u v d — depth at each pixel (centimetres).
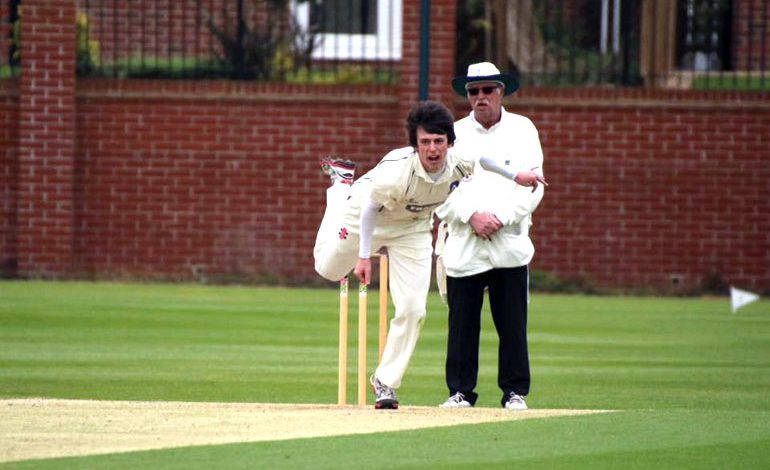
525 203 3597
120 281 7425
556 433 3011
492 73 3588
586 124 7388
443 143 3238
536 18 8025
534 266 7469
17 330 5419
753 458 2747
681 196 7406
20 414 3183
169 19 7675
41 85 7406
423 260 3453
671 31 7800
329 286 7444
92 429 2958
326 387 4200
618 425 3141
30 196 7425
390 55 7606
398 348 3444
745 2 7738
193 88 7431
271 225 7475
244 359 4797
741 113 7369
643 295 7356
